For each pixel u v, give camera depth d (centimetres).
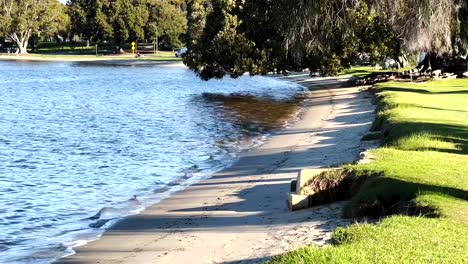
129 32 12800
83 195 1436
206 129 2673
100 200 1383
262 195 1307
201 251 926
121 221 1185
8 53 12912
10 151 2067
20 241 1065
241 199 1291
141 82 6062
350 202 1014
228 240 970
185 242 988
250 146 2155
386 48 4288
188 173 1678
